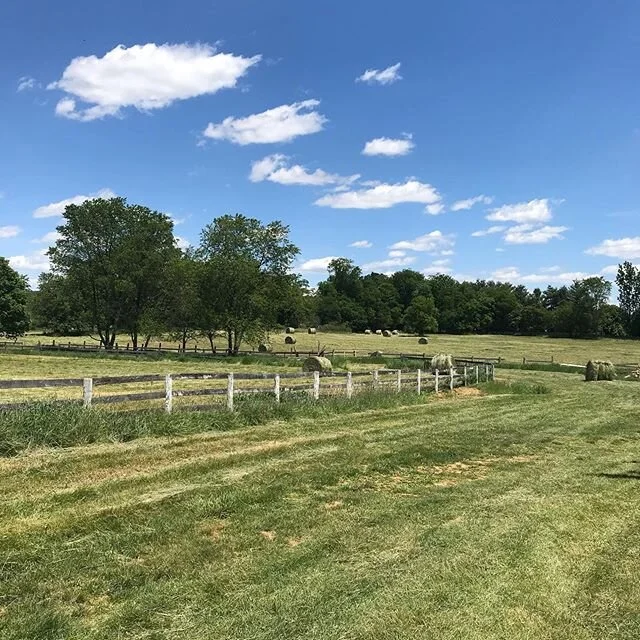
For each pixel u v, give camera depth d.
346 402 16.44
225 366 35.88
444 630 4.26
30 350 47.03
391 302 137.38
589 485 8.51
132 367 33.62
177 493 7.43
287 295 48.44
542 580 5.15
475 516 6.91
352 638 4.14
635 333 114.94
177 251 55.47
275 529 6.34
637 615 4.57
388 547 5.87
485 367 29.66
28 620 4.20
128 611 4.42
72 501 6.97
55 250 54.50
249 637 4.11
